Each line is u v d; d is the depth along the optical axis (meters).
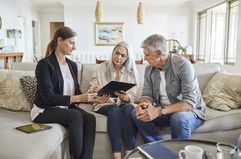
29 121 1.86
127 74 2.27
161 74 1.91
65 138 1.76
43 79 1.79
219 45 6.61
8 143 1.40
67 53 1.95
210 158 1.14
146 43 1.80
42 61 1.84
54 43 1.94
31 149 1.34
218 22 6.58
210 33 6.65
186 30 7.70
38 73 1.81
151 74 1.99
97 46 7.60
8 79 2.19
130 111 1.92
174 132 1.70
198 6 7.06
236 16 5.11
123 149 1.93
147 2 7.32
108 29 7.55
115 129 1.84
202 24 7.22
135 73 2.27
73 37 1.92
